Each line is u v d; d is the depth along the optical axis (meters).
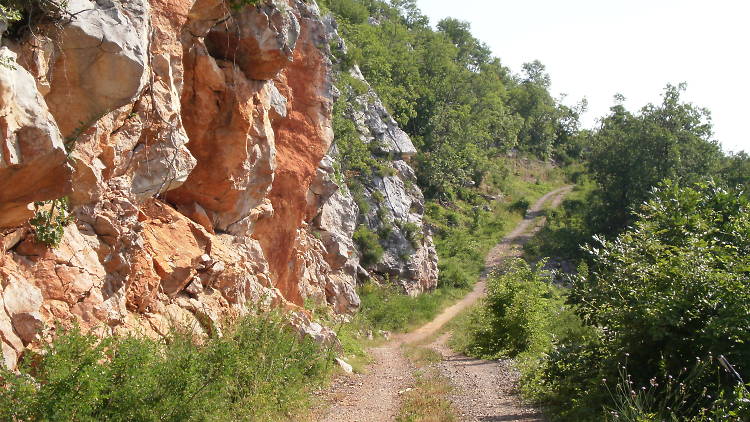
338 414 11.29
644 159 56.50
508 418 10.31
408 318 33.78
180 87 12.37
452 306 40.28
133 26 9.41
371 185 41.38
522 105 106.31
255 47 14.25
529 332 20.23
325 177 23.50
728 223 10.23
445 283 45.97
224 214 15.32
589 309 10.64
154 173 11.65
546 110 107.62
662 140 56.34
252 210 16.66
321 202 23.75
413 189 47.56
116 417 7.38
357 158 40.38
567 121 116.19
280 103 17.20
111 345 8.66
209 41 14.13
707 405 8.25
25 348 7.57
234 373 10.43
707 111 59.84
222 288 13.48
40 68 8.12
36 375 7.40
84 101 8.82
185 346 9.76
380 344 26.36
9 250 8.23
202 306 12.43
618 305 9.92
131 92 8.96
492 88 92.38
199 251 12.89
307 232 24.55
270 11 14.42
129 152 11.09
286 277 18.97
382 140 46.09
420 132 67.88
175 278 12.05
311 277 23.73
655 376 9.15
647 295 9.40
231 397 10.30
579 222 59.84
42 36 8.16
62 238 8.93
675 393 8.50
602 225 57.16
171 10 12.17
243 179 14.99
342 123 38.66
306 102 19.33
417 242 41.41
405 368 18.03
